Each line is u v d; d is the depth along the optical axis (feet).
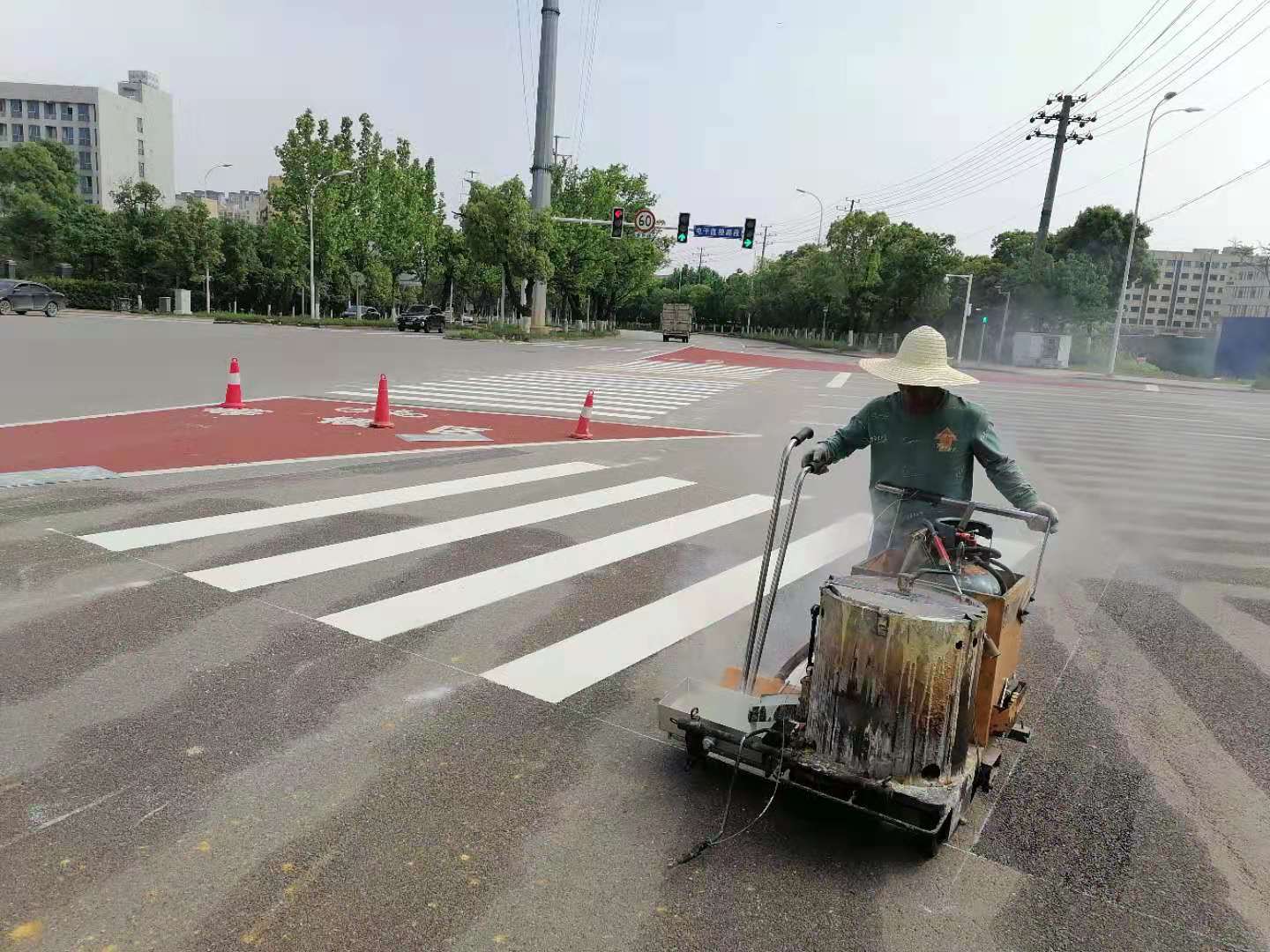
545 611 16.63
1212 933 8.64
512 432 39.47
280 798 9.95
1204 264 442.91
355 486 26.23
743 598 18.11
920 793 8.72
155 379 51.03
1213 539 26.45
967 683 9.04
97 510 21.49
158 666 13.14
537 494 26.89
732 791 10.68
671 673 14.07
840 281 196.65
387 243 205.67
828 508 27.14
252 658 13.65
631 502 26.61
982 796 11.06
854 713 9.07
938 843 9.37
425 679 13.34
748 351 158.40
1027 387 100.83
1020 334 156.46
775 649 15.33
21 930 7.64
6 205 206.18
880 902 8.82
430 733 11.68
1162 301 448.65
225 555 18.60
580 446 36.86
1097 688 14.79
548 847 9.37
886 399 12.53
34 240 206.59
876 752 9.00
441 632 15.23
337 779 10.41
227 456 29.43
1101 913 8.87
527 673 13.79
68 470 25.68
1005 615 10.52
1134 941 8.47
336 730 11.59
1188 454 46.57
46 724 11.23
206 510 22.15
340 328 162.20
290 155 178.60
